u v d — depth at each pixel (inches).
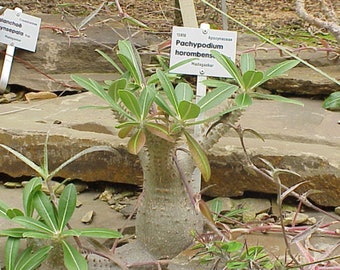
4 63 99.2
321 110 92.4
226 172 72.1
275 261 56.7
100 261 57.9
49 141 75.7
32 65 103.7
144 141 54.3
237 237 63.6
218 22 133.4
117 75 106.1
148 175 59.8
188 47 68.0
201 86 68.1
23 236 52.3
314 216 70.6
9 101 98.4
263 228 63.1
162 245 59.9
